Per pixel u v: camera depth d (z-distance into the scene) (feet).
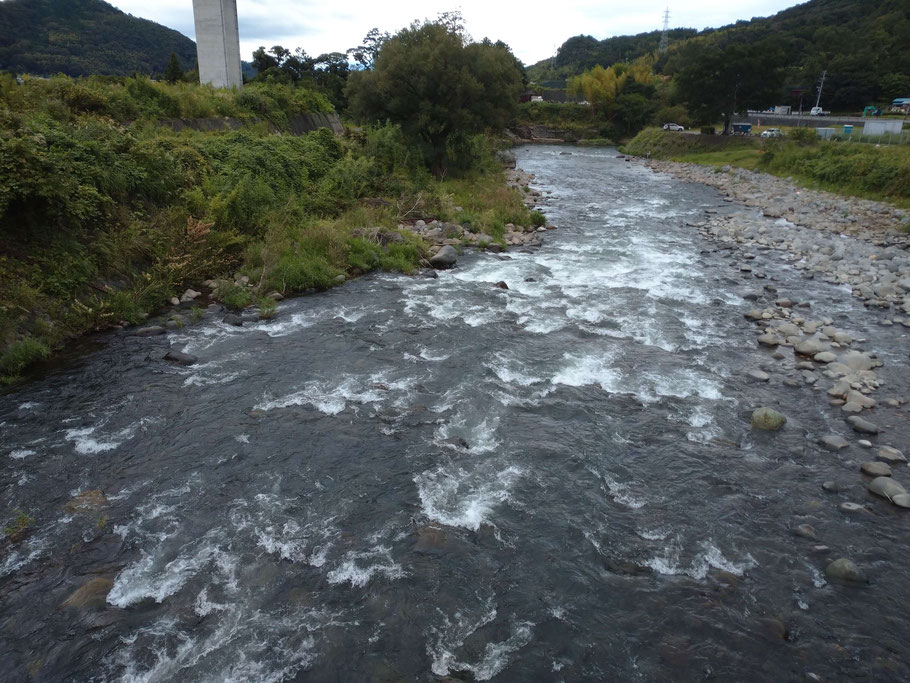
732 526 29.60
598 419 39.04
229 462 34.12
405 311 58.39
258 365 46.34
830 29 425.28
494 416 39.17
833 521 29.89
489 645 22.99
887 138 165.78
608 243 89.15
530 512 30.45
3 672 21.57
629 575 26.50
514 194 119.65
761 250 86.22
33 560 26.71
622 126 374.22
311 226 74.84
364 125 142.92
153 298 57.82
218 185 74.95
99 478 32.53
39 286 50.16
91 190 56.75
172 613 24.13
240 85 141.59
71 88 80.84
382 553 27.53
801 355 49.42
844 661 22.40
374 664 22.08
